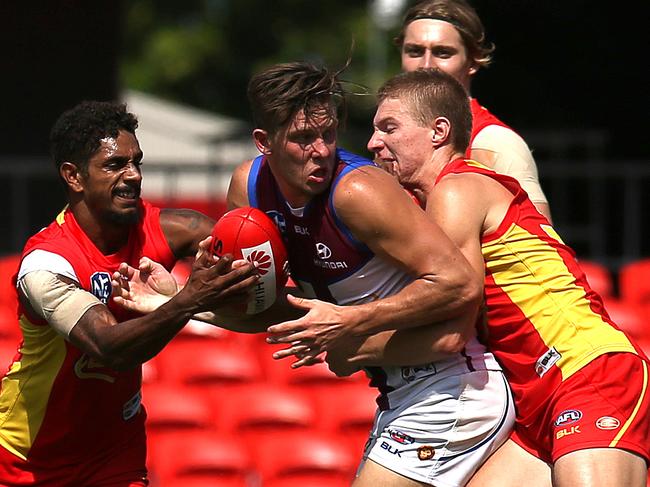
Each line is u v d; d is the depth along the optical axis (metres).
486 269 16.17
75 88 44.75
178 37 127.12
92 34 44.88
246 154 58.75
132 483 17.48
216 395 30.33
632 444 15.21
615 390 15.53
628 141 57.47
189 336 32.81
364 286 15.87
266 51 128.62
